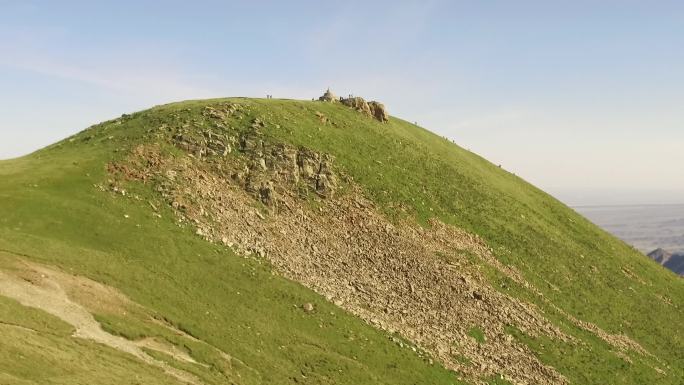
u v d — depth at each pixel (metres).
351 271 78.94
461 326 77.12
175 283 61.78
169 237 68.88
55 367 37.84
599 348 86.31
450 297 81.94
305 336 62.56
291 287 70.00
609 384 78.12
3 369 34.75
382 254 85.38
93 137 93.19
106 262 59.22
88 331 46.88
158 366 45.84
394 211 98.12
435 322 75.75
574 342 84.69
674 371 90.06
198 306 59.50
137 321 51.97
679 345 98.94
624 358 86.56
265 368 54.44
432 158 129.12
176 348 50.97
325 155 102.44
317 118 118.12
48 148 93.44
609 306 102.31
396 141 127.81
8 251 54.00
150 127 92.88
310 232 83.38
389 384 60.38
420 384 62.38
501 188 134.62
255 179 87.12
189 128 92.94
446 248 94.75
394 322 72.44
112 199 72.19
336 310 69.56
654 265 136.00
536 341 80.62
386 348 66.44
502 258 100.50
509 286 92.12
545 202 145.12
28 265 52.75
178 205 75.19
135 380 40.88
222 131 95.94
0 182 70.94
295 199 88.81
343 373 58.78
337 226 87.50
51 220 64.50
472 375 68.44
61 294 50.47
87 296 52.03
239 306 62.75
